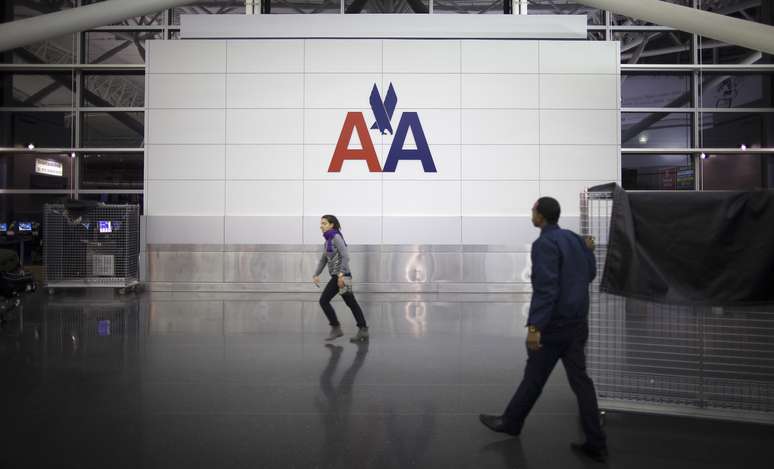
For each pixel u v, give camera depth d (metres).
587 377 3.20
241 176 11.62
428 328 7.41
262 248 11.55
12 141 12.88
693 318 4.26
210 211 11.62
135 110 13.04
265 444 3.34
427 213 11.60
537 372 3.28
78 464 3.04
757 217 3.59
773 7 12.75
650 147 13.11
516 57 11.67
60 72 12.96
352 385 4.65
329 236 6.57
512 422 3.41
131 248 11.09
